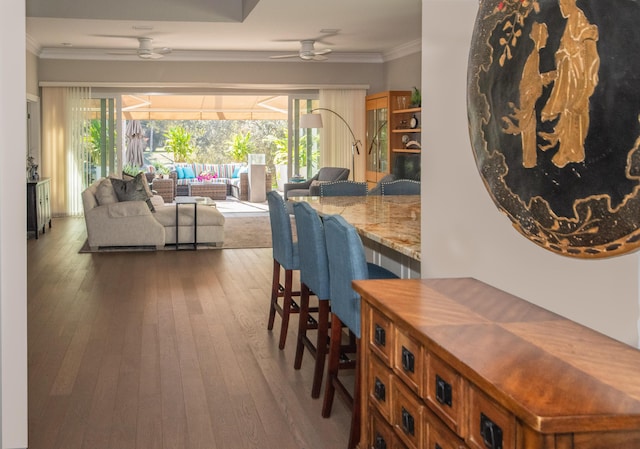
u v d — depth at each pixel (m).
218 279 7.07
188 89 12.80
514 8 1.83
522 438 1.24
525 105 1.77
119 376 4.08
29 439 3.18
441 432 1.58
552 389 1.27
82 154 12.32
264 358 4.45
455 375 1.50
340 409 3.59
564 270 1.78
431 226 2.65
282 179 19.44
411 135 11.15
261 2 7.64
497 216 2.13
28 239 9.70
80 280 6.95
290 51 12.09
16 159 2.62
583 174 1.56
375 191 7.22
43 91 12.06
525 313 1.79
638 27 1.39
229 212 13.55
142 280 6.98
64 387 3.88
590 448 1.17
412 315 1.77
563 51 1.60
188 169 17.89
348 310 3.04
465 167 2.35
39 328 5.14
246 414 3.51
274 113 17.64
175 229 9.06
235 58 12.27
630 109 1.41
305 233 3.90
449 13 2.43
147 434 3.25
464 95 2.33
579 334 1.60
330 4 7.76
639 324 1.52
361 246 2.97
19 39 2.63
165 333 5.03
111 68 12.06
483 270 2.24
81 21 8.99
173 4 8.91
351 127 12.79
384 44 11.22
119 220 8.73
